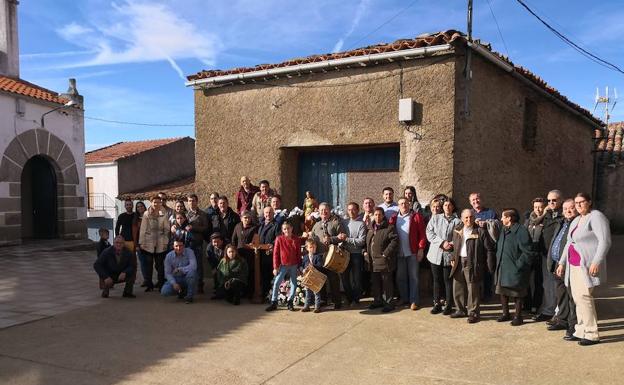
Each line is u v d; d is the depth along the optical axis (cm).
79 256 1263
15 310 687
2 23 1570
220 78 902
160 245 833
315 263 678
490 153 812
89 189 2422
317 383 423
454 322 600
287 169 884
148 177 2475
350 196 855
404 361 470
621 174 1622
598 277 489
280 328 590
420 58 732
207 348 520
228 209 812
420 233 666
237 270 715
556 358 463
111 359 491
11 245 1345
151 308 700
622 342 499
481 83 771
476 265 592
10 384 433
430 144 727
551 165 1104
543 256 598
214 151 944
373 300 712
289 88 855
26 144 1391
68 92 1548
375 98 775
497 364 454
